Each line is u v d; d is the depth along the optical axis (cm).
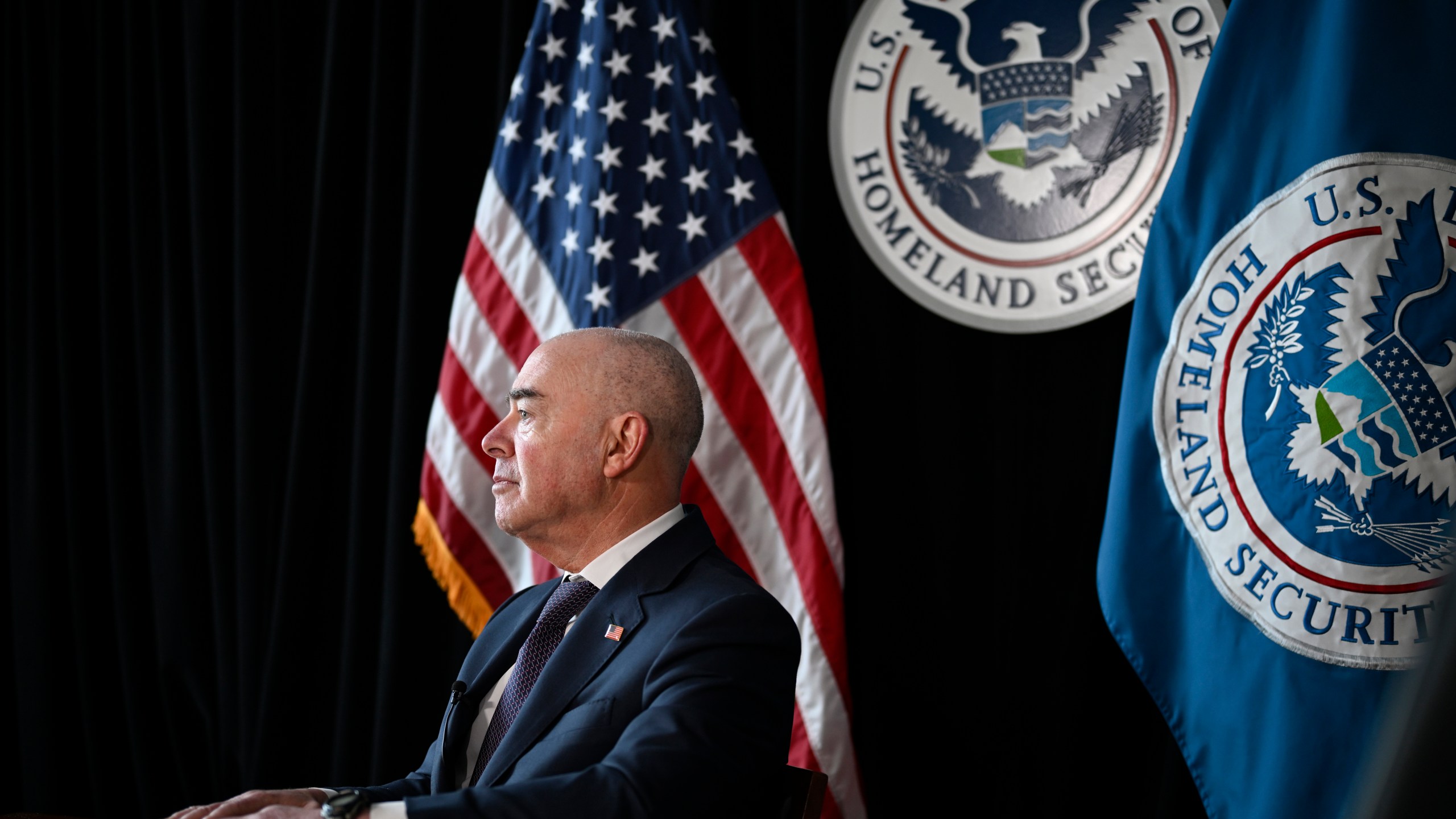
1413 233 180
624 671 129
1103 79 236
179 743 292
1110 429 235
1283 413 187
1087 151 236
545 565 237
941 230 243
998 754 239
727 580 135
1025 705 238
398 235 282
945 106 245
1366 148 183
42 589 302
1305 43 194
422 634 267
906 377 249
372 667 273
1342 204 184
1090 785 234
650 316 241
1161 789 224
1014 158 240
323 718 282
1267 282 190
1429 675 33
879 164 247
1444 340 177
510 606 161
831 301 254
